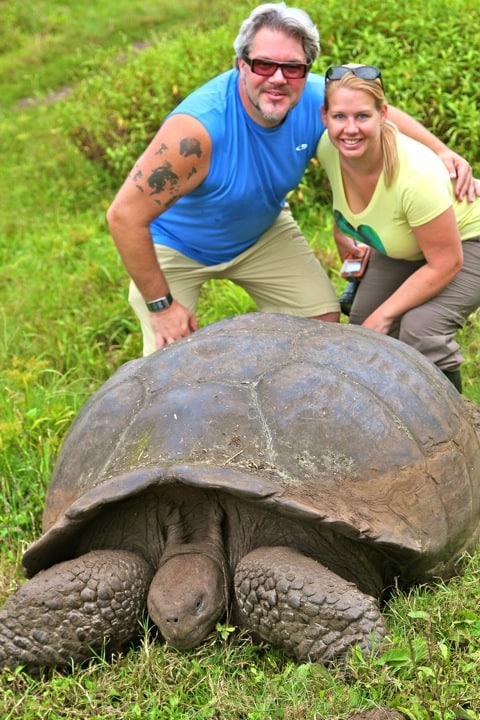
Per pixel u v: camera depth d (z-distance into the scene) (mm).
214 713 2254
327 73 3111
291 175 3545
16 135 9492
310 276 4012
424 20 6516
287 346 2740
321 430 2482
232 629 2422
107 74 8633
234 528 2518
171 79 7246
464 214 3396
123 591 2459
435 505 2555
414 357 2949
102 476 2547
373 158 3148
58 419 4020
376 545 2377
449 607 2477
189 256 3818
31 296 5742
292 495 2328
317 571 2344
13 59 12031
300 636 2309
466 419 2951
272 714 2217
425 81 5988
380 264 3652
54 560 2668
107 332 5152
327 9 6902
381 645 2271
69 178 7922
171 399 2609
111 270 5789
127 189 3355
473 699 2160
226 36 7805
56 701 2363
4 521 3459
